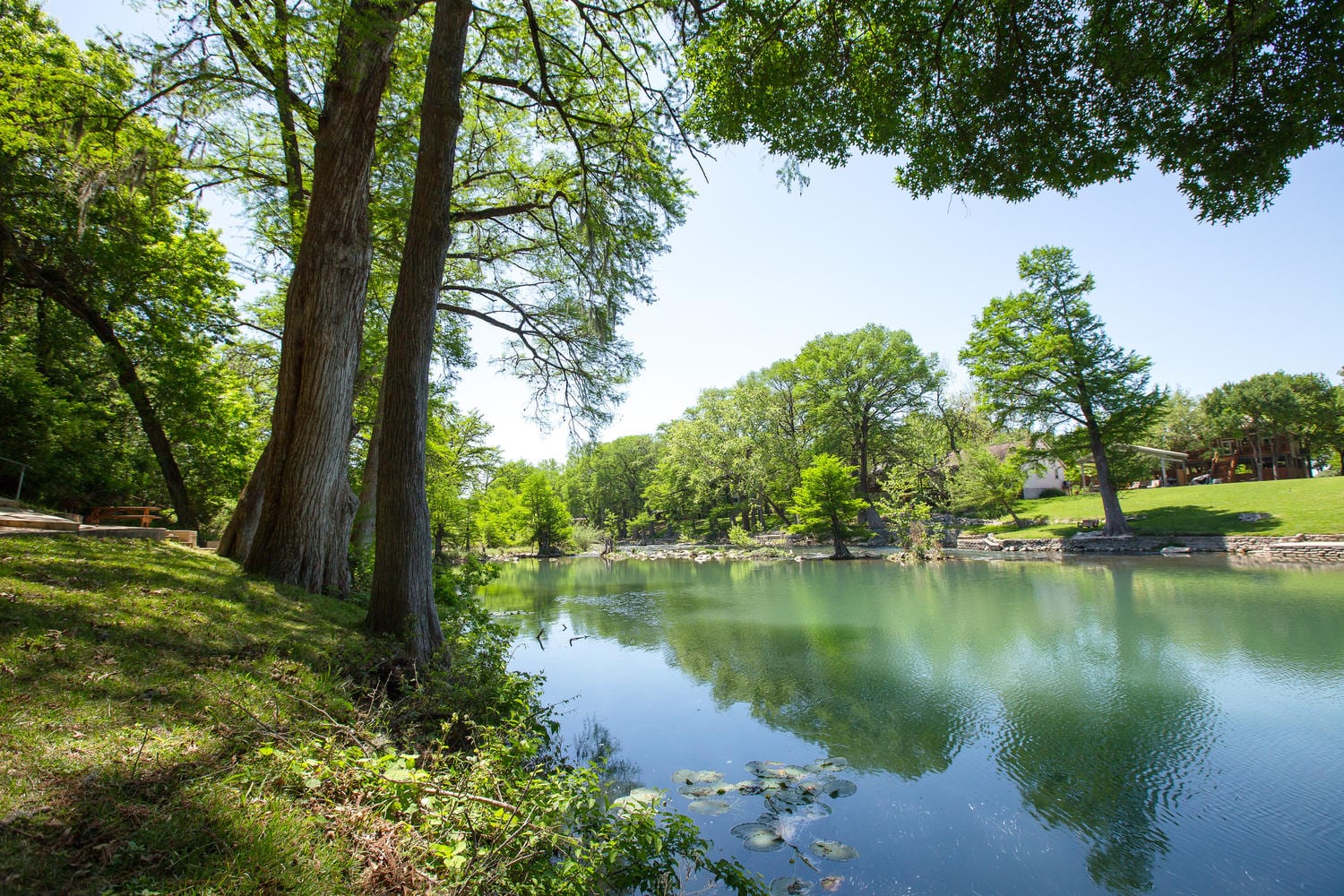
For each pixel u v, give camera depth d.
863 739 7.12
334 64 7.36
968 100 5.53
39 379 12.65
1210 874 4.43
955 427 54.88
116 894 1.93
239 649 4.65
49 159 10.99
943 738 7.12
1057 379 32.50
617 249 10.30
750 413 47.75
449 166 6.66
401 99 10.23
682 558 42.03
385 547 6.32
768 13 5.41
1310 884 4.27
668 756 6.68
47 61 10.09
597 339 12.66
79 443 14.30
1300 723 7.23
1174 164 5.39
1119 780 5.96
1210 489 36.50
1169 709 7.86
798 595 19.72
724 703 8.55
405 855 2.77
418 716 5.00
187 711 3.41
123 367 13.54
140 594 5.02
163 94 8.00
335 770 3.26
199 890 2.05
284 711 3.87
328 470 7.60
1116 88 5.12
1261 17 4.41
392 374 6.39
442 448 21.73
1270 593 16.02
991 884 4.30
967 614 15.02
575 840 3.27
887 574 24.72
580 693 9.16
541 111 10.28
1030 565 25.59
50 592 4.41
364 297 7.94
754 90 5.79
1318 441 49.94
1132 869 4.52
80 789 2.40
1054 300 32.56
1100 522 34.38
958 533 40.31
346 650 5.40
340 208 7.51
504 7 9.17
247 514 8.43
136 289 13.72
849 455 47.22
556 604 19.02
